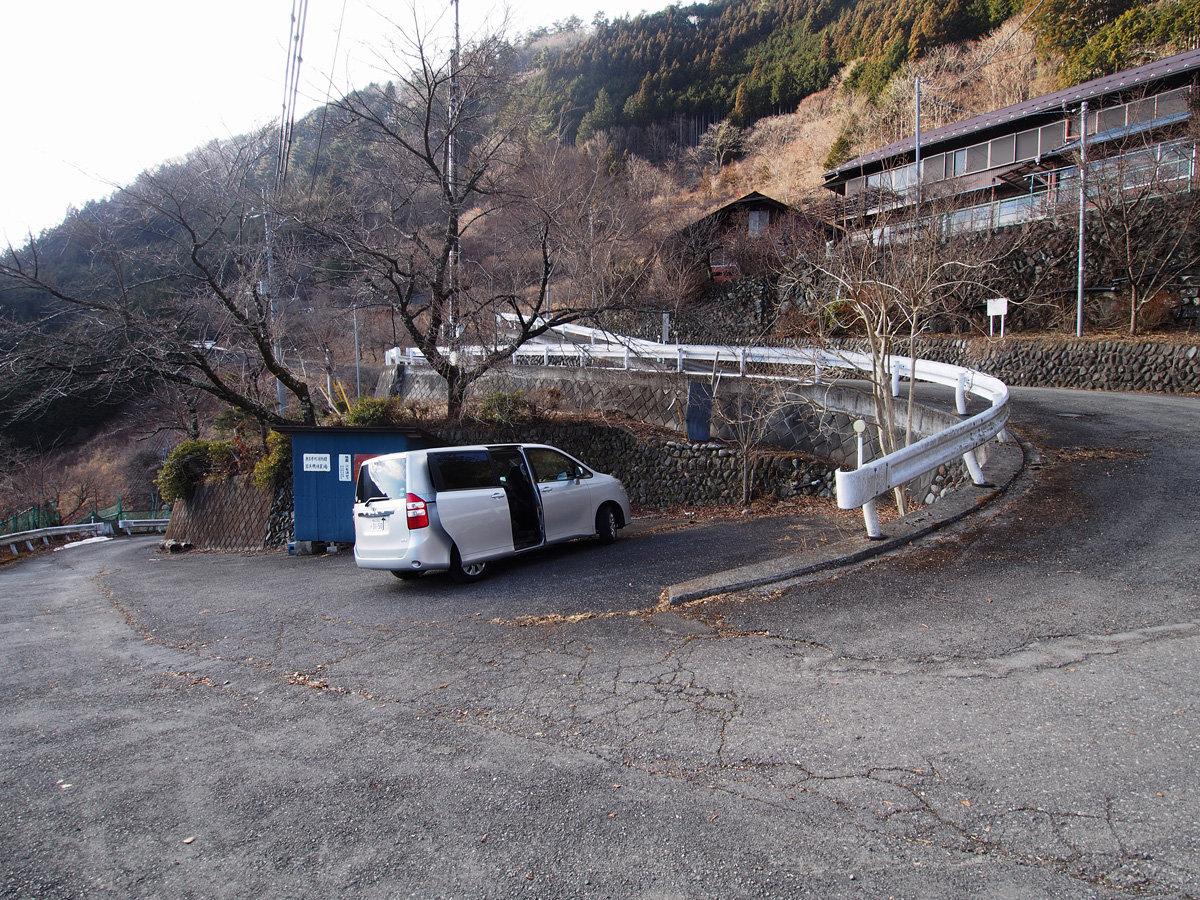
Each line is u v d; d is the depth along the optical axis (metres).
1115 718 3.22
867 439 12.07
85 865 2.61
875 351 7.73
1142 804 2.60
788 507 12.23
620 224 25.98
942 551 6.03
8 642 6.65
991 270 18.50
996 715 3.35
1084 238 18.53
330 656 5.14
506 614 5.87
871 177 31.39
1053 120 25.34
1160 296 17.55
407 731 3.68
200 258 16.27
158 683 4.81
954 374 10.43
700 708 3.71
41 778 3.36
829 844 2.51
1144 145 18.84
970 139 27.78
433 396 25.64
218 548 18.52
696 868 2.42
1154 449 8.80
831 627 4.69
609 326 26.09
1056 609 4.59
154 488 37.53
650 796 2.90
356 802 2.98
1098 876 2.26
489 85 14.88
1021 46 40.97
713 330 25.28
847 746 3.20
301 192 15.00
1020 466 8.27
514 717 3.77
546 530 8.38
